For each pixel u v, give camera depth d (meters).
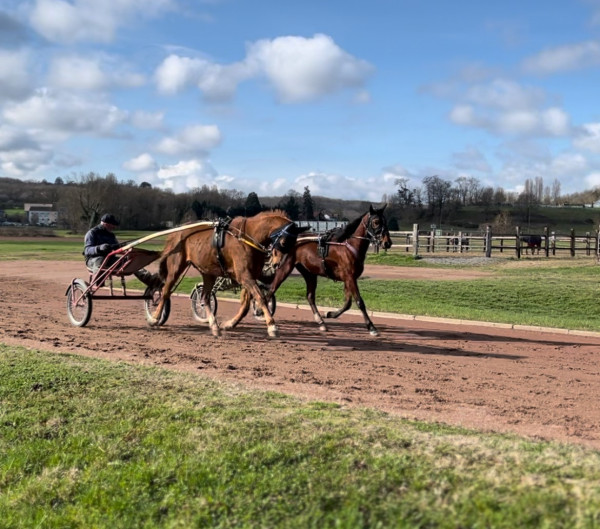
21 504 4.94
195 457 4.93
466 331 13.02
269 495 4.26
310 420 5.42
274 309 13.73
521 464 4.16
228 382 7.17
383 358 9.80
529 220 103.69
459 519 3.63
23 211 136.62
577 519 3.47
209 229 11.09
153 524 4.35
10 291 18.86
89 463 5.25
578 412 6.74
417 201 111.94
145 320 13.23
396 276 24.88
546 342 11.89
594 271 26.73
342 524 3.79
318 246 12.38
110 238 12.35
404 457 4.41
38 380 6.93
